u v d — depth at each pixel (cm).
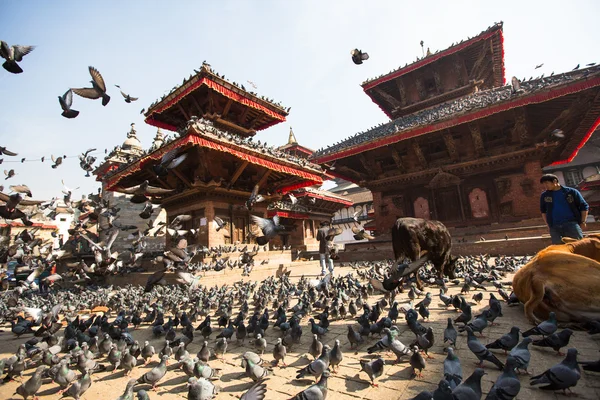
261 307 932
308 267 2236
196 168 2038
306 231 4175
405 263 781
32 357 588
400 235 959
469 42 2581
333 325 734
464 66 2825
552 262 596
